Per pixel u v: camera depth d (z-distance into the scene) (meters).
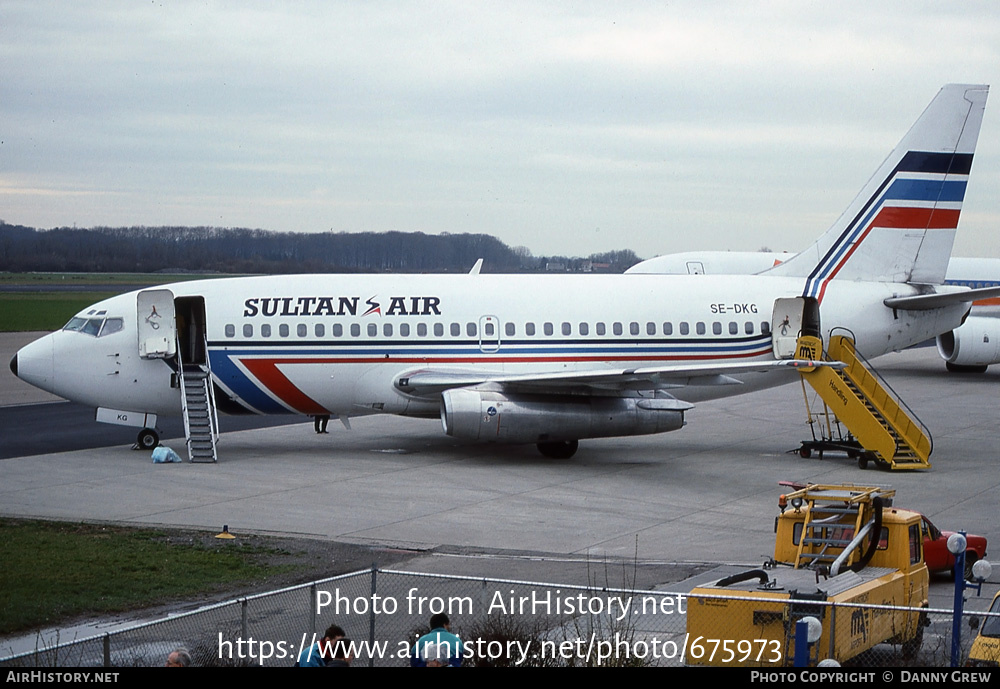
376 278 39.28
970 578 23.73
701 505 30.80
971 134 41.12
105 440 41.72
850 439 39.03
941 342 63.34
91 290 180.75
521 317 39.03
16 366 37.09
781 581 17.36
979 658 15.92
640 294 40.25
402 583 22.41
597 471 35.97
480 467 36.41
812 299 39.56
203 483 33.09
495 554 25.14
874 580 17.48
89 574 22.83
